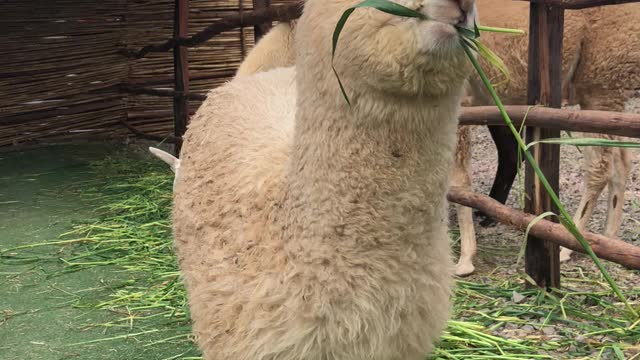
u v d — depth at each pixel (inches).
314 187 66.1
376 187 63.6
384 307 66.6
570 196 227.8
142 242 188.9
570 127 126.7
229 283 73.2
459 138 165.2
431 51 56.6
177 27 295.0
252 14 208.7
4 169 291.9
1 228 206.5
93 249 184.9
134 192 250.1
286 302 67.1
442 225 71.2
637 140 267.6
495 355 112.7
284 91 99.8
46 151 330.3
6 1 323.9
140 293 149.5
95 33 347.6
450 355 112.2
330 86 63.8
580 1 129.2
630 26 164.1
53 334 130.0
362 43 58.8
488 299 141.9
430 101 61.3
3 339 127.9
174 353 120.3
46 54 339.3
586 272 157.9
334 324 65.7
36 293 152.6
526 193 141.4
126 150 338.6
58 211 226.2
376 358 68.1
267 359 68.7
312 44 64.9
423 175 63.9
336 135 64.4
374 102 61.3
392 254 65.4
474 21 59.4
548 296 139.0
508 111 140.6
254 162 79.8
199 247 84.1
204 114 102.7
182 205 94.0
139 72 362.9
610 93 172.7
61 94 346.6
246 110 94.2
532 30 135.9
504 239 189.6
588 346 116.3
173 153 335.0
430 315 71.5
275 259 69.6
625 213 204.7
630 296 139.7
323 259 65.6
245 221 75.5
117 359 118.6
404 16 55.6
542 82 136.6
